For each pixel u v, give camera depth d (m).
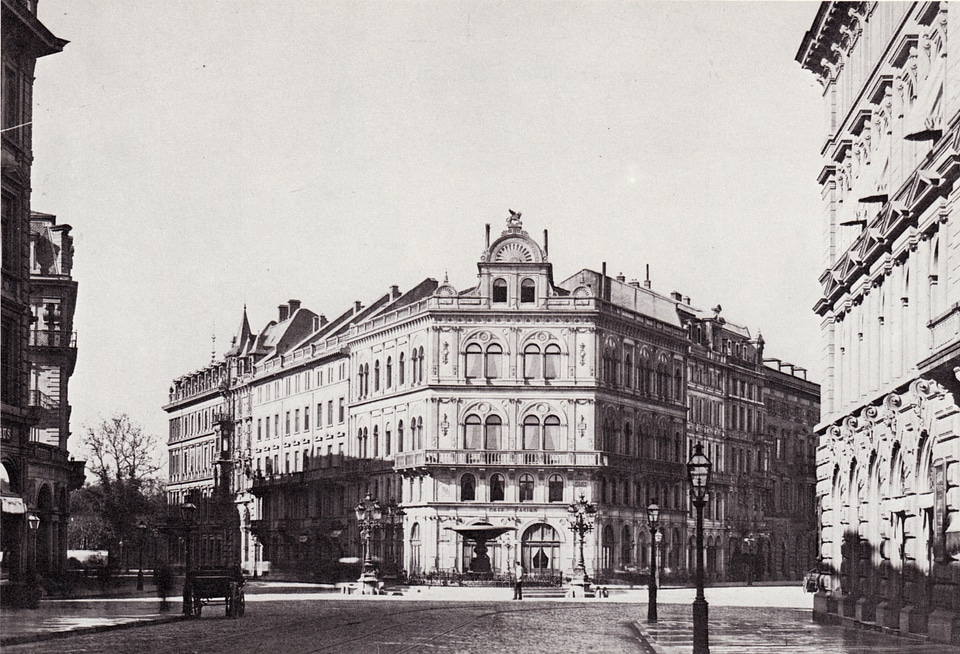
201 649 28.56
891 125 36.31
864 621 37.19
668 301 105.25
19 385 47.00
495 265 89.00
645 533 93.75
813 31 44.75
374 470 94.81
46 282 74.69
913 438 32.34
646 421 95.31
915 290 32.75
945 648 28.11
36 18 46.56
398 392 92.19
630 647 30.48
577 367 88.38
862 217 39.31
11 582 47.50
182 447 141.50
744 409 114.62
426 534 87.31
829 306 45.09
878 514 37.47
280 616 44.84
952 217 28.73
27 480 48.06
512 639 33.06
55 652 27.53
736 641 31.45
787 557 119.94
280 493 112.06
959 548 28.06
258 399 119.69
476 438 88.12
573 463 87.25
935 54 31.50
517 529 86.62
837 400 44.09
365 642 31.27
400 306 102.38
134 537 100.31
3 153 45.16
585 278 98.81
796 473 124.00
